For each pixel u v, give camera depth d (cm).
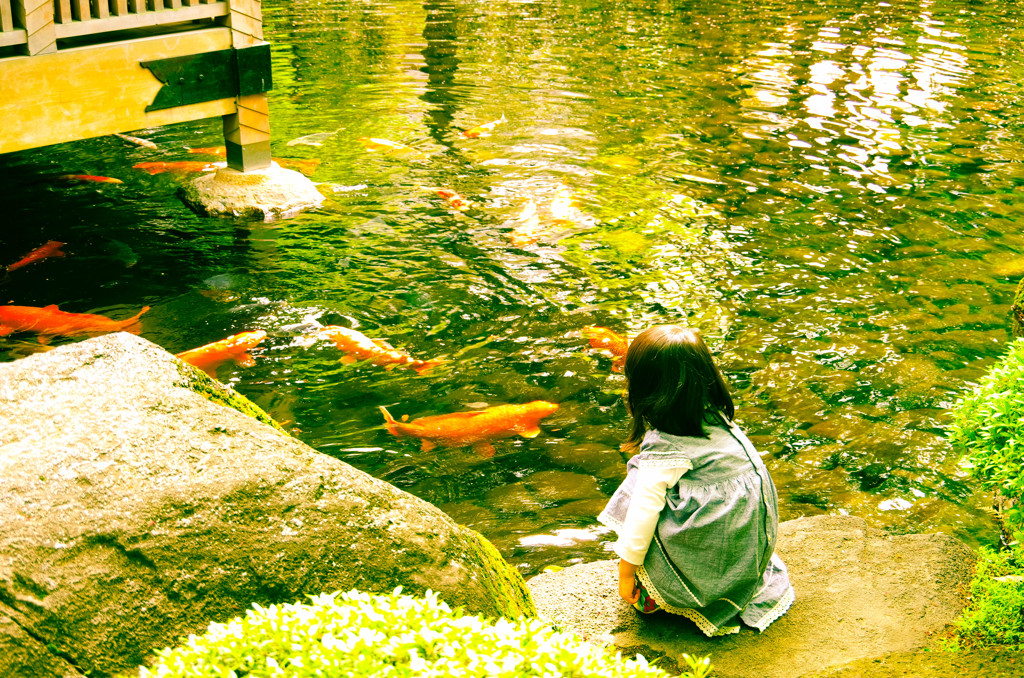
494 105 1099
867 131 1004
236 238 737
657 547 288
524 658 152
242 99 780
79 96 683
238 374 538
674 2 1708
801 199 819
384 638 152
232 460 211
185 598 191
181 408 219
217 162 911
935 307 623
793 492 436
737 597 285
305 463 219
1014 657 268
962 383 530
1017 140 976
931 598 307
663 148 953
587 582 328
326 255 706
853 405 510
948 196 824
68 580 181
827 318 608
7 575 176
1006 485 299
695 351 281
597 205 803
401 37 1439
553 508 429
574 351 569
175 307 620
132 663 181
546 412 504
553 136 990
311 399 517
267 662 142
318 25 1505
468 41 1417
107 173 880
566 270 680
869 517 417
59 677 172
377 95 1140
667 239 736
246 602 197
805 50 1355
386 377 540
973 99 1118
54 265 680
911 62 1288
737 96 1135
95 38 714
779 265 689
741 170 891
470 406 514
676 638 290
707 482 280
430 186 848
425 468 457
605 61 1301
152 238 734
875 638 286
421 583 218
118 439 206
